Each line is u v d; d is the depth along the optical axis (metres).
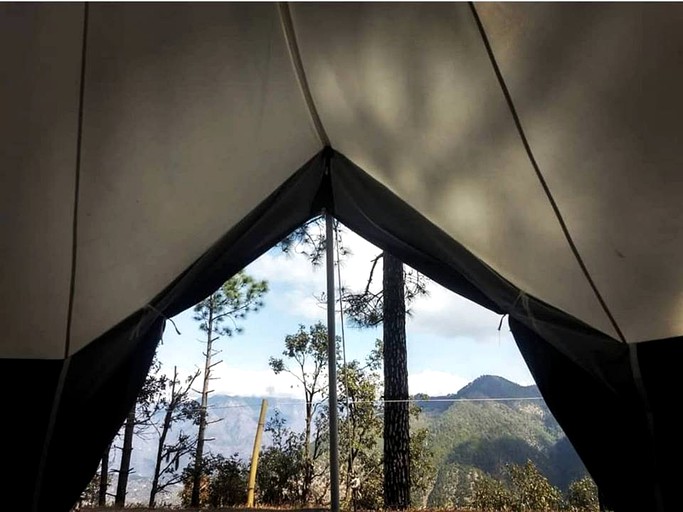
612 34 1.58
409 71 1.88
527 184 2.00
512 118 1.86
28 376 2.11
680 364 2.01
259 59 1.92
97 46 1.75
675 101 1.65
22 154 1.88
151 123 1.94
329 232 2.63
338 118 2.18
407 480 5.24
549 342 2.21
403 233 2.42
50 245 2.04
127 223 2.09
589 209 1.95
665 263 1.94
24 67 1.74
